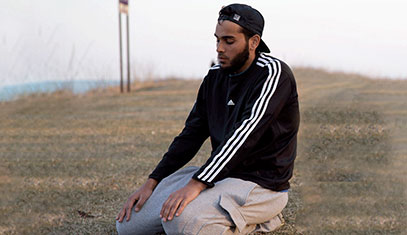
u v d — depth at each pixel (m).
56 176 3.67
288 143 2.28
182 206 2.04
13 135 5.38
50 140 5.11
